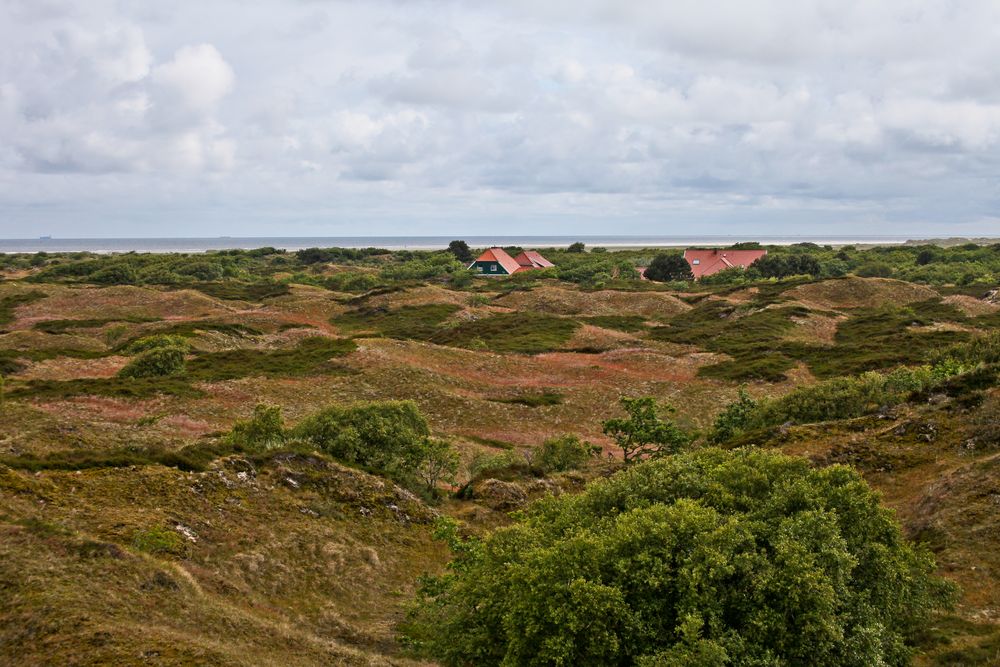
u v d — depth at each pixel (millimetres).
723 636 13789
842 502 17453
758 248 164875
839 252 179500
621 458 43156
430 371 60188
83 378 55156
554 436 48000
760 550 15461
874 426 36406
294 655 17344
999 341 45344
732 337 77250
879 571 16531
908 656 16234
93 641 15023
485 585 16297
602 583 14703
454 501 35406
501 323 88000
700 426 49562
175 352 58438
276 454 31734
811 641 14055
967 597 20484
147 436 34344
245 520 26016
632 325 90125
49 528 19609
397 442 36250
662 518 15883
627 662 14188
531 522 19156
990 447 30906
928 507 26719
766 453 20281
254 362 62094
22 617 15578
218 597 20125
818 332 80375
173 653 15164
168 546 22016
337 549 25906
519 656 14281
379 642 19984
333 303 106188
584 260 174000
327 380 56906
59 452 27250
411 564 27156
